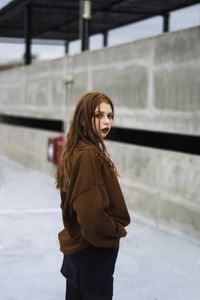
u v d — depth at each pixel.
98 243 2.31
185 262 5.01
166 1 11.69
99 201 2.26
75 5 12.95
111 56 7.97
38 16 14.80
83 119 2.44
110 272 2.44
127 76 7.44
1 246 5.48
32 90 12.29
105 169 2.37
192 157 5.81
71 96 9.79
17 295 4.04
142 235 6.07
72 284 2.60
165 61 6.38
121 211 2.41
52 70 10.84
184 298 4.04
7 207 7.66
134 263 4.94
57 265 4.85
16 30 17.56
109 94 8.09
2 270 4.67
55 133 10.73
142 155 6.97
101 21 15.14
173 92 6.21
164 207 6.41
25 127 13.21
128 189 7.38
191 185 5.83
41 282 4.36
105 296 2.44
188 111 5.89
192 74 5.80
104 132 2.46
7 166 12.53
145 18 14.05
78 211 2.27
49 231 6.20
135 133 8.05
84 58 9.11
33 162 12.14
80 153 2.35
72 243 2.48
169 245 5.63
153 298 4.03
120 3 12.22
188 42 5.86
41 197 8.55
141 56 7.00
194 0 11.44
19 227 6.38
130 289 4.22
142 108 7.00
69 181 2.38
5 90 14.87
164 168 6.41
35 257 5.09
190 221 5.87
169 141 7.47
